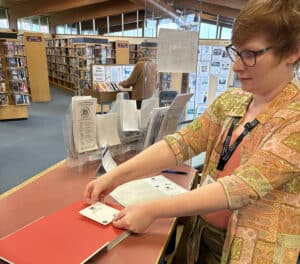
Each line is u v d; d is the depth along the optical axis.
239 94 0.84
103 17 11.90
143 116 1.57
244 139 0.72
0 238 0.79
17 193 1.07
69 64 10.77
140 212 0.73
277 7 0.57
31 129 5.24
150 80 2.18
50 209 0.96
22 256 0.66
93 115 1.36
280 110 0.64
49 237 0.73
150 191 1.06
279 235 0.63
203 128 0.90
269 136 0.63
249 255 0.65
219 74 2.84
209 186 0.64
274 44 0.59
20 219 0.89
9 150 4.11
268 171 0.58
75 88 9.78
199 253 0.90
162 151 0.89
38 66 8.02
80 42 9.11
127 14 11.87
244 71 0.64
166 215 0.68
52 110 7.02
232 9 4.62
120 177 0.90
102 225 0.79
